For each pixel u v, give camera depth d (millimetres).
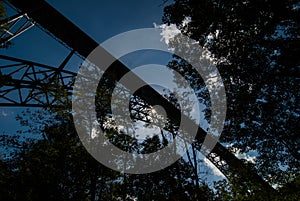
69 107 12469
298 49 9844
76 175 11820
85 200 11695
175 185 12375
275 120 11906
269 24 10094
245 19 10336
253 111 12031
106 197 12445
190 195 11867
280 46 10250
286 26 10320
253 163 13953
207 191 12406
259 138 12688
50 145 11992
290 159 12875
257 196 13492
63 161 11852
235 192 13242
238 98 12008
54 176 11422
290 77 10664
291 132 11719
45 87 12852
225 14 10734
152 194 12562
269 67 10930
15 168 11875
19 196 10812
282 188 13734
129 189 12586
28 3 13602
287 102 11297
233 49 11227
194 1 10922
